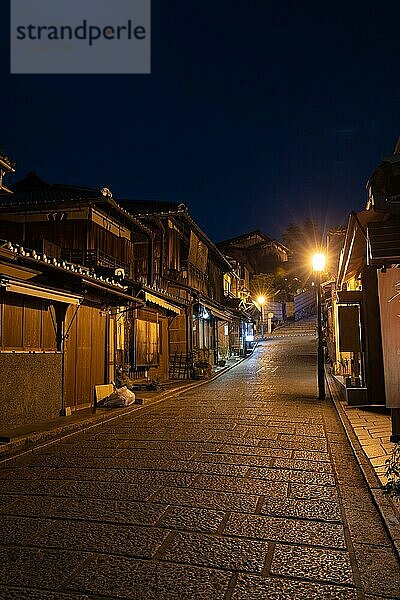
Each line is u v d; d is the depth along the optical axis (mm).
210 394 18828
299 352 39875
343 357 23516
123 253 22156
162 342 23891
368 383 14023
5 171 11875
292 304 68000
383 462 7891
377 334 13969
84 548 4844
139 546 4883
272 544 4938
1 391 10422
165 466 7965
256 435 10500
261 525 5434
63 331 13023
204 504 6125
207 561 4559
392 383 9789
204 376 25391
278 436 10383
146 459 8453
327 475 7426
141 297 18062
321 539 5062
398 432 9391
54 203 19484
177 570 4383
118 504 6125
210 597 3920
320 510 5910
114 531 5266
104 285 13766
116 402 14734
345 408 13820
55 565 4484
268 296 63844
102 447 9484
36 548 4848
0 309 10555
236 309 42188
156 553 4727
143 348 20875
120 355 18672
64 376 13094
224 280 44938
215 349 35375
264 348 45656
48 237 19609
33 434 9984
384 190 8172
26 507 6039
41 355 11961
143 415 13648
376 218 10227
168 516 5707
